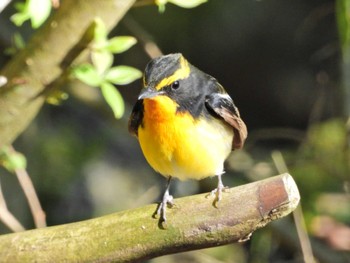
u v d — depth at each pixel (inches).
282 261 527.2
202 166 313.1
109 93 300.5
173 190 510.3
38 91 310.2
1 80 290.4
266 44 696.4
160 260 516.4
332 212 506.0
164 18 649.0
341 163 491.2
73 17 297.6
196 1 301.7
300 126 709.9
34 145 557.6
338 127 513.3
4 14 509.7
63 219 579.5
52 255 253.8
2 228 466.3
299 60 701.3
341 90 479.2
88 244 253.4
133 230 252.5
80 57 305.7
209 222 249.3
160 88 302.8
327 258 478.0
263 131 542.9
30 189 365.1
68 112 601.6
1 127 315.0
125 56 619.5
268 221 247.9
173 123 301.7
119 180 614.5
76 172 587.2
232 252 554.6
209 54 684.7
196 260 522.9
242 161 499.8
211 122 314.7
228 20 681.0
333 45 580.7
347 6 367.6
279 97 708.0
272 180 247.0
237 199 247.6
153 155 311.3
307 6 693.9
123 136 629.3
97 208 592.1
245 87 709.3
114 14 301.4
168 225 250.8
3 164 340.2
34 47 304.0
